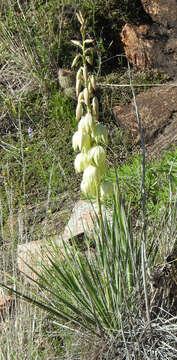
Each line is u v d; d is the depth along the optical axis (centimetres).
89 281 310
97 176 290
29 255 406
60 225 473
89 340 309
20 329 317
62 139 569
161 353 300
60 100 598
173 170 438
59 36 644
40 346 329
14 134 590
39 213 496
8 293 371
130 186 446
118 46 653
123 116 571
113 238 319
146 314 297
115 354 303
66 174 538
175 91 588
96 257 344
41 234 458
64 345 331
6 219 493
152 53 619
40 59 648
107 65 647
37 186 531
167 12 596
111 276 312
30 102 621
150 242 347
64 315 325
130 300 313
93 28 650
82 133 286
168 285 318
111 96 601
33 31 666
